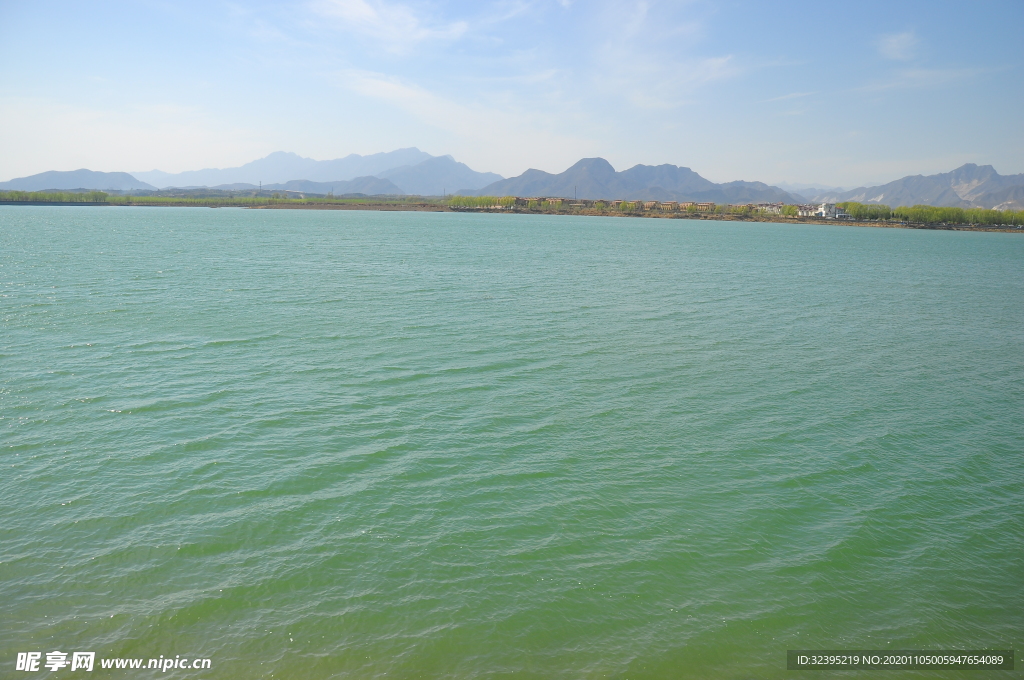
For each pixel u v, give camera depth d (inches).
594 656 628.7
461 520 848.9
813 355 1800.0
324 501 880.9
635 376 1510.8
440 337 1811.0
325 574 727.1
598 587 726.5
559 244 5851.4
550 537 820.0
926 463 1093.1
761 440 1158.3
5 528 788.0
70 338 1649.9
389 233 6870.1
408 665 606.5
